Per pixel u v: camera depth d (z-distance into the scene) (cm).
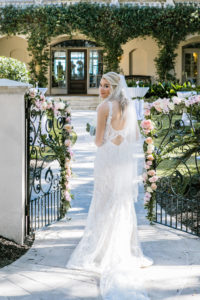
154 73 2178
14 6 1984
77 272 331
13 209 383
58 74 2272
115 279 308
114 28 1997
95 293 297
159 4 2062
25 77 1145
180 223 455
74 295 293
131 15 1983
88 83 2273
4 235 387
